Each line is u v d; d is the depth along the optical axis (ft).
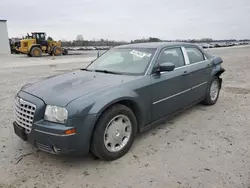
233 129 13.30
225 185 8.29
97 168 9.60
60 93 9.66
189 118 15.19
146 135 12.66
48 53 90.58
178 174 9.02
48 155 10.66
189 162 9.86
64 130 8.61
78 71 13.99
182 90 14.05
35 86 11.09
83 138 9.02
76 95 9.37
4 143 11.83
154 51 12.95
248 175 8.86
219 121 14.57
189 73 14.49
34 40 85.30
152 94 11.78
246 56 67.05
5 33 115.44
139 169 9.44
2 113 16.43
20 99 10.09
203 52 17.13
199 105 18.06
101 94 9.62
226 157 10.20
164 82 12.46
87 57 76.02
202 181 8.55
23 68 44.75
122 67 12.99
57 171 9.41
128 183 8.55
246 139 11.98
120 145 10.45
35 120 9.15
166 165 9.67
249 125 13.84
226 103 18.51
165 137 12.37
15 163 9.98
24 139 9.83
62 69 42.52
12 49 106.22
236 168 9.34
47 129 8.80
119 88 10.30
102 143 9.59
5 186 8.43
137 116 11.32
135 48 13.98
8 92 23.24
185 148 11.11
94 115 9.10
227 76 31.37
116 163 9.96
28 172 9.33
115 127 10.15
